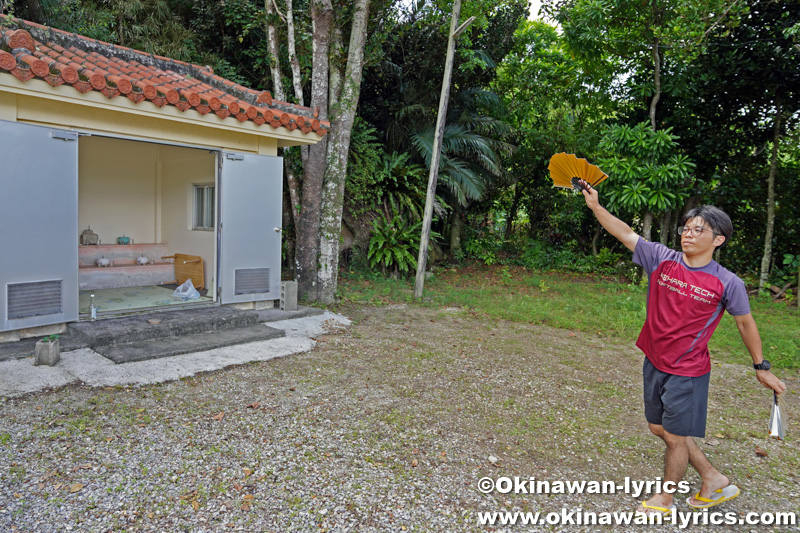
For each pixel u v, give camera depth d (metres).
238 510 2.56
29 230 4.79
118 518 2.45
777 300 10.34
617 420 4.02
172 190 8.38
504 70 14.90
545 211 15.96
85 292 7.16
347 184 10.39
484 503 2.75
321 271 8.03
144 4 9.86
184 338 5.43
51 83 4.46
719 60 10.35
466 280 11.77
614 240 14.79
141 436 3.30
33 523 2.38
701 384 2.51
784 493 3.02
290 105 6.63
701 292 2.42
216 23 10.81
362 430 3.57
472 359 5.51
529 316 7.89
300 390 4.29
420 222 11.38
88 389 4.05
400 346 5.89
